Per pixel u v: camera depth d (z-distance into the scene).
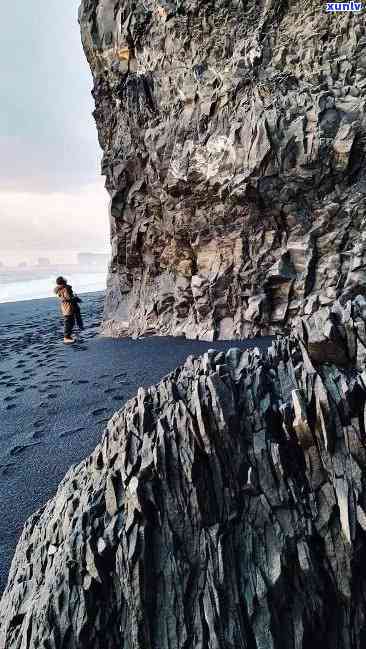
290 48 10.76
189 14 11.44
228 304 11.87
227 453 2.83
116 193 14.46
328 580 2.47
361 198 9.89
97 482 3.31
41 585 2.83
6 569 3.75
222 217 11.64
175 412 3.13
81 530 2.82
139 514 2.70
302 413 2.75
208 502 2.72
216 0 11.10
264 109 10.35
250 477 2.73
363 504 2.51
